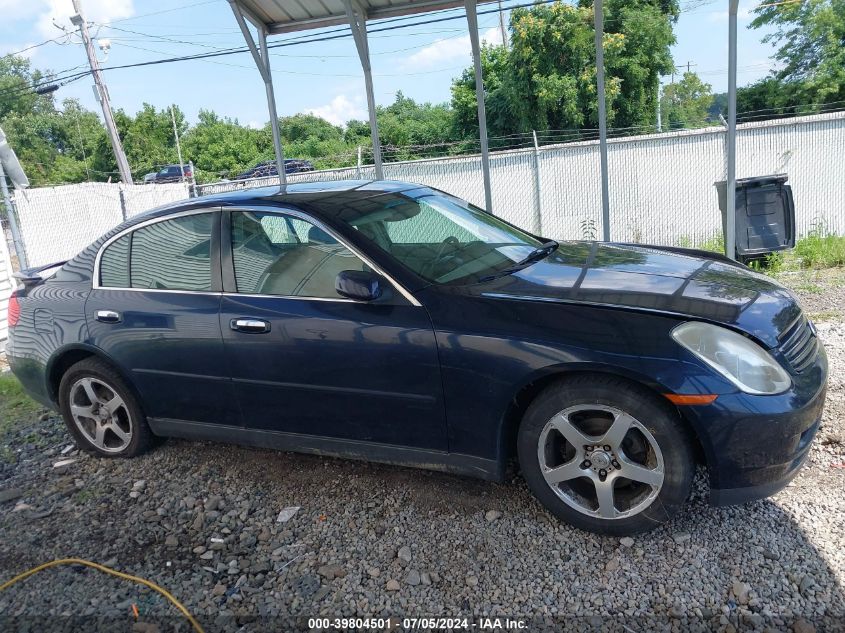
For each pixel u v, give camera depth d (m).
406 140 40.16
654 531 2.93
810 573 2.57
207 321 3.53
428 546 2.98
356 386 3.21
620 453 2.80
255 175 28.11
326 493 3.52
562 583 2.66
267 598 2.74
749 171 11.91
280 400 3.45
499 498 3.30
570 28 23.94
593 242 4.31
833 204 11.69
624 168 12.20
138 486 3.77
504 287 3.19
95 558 3.13
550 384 2.91
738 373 2.64
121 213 12.70
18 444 4.66
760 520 2.94
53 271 4.46
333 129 54.88
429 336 3.02
